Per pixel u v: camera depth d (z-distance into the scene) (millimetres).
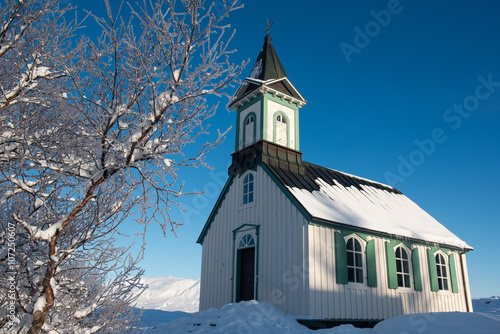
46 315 4004
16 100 4109
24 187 3889
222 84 4445
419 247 16281
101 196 4152
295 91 17266
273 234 13805
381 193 19500
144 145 4320
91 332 4152
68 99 4027
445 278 17000
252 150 16094
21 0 4082
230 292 14820
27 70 4148
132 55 4113
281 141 16484
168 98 4195
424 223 18078
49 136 4129
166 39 4086
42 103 4230
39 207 4336
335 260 12938
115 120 4117
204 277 16641
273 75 17203
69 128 4125
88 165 4293
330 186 16656
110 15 3986
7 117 4273
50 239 3904
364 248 14180
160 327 12828
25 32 4270
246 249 14984
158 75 4129
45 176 3971
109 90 4277
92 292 4250
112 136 4242
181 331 11867
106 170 4164
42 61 4227
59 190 4336
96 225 4043
